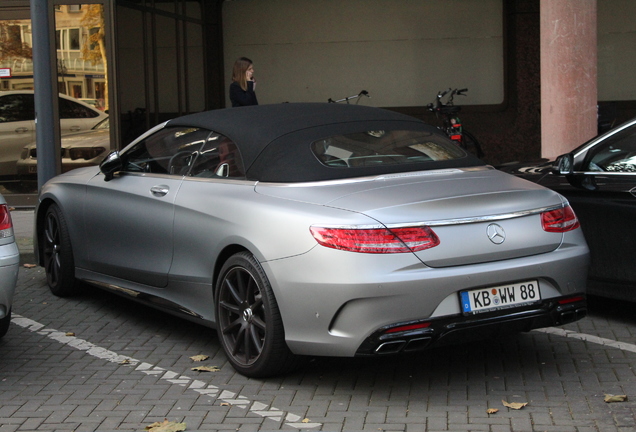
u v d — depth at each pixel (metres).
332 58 14.68
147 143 6.03
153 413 4.38
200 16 14.10
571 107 8.92
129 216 5.82
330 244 4.23
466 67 14.62
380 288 4.12
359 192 4.48
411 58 14.64
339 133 5.09
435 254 4.21
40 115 8.70
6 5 11.18
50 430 4.18
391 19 14.55
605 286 5.81
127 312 6.50
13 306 6.73
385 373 4.90
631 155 5.75
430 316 4.20
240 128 5.24
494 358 5.14
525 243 4.45
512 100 14.62
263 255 4.51
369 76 14.69
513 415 4.21
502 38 14.55
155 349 5.53
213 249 4.96
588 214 5.83
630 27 14.43
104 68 10.76
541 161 6.95
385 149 5.05
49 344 5.69
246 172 4.98
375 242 4.16
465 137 13.69
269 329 4.55
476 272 4.26
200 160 5.41
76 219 6.52
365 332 4.18
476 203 4.38
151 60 12.05
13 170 11.38
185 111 13.40
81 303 6.79
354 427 4.11
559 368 4.92
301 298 4.33
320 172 4.74
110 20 10.67
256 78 14.79
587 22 8.89
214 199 5.04
